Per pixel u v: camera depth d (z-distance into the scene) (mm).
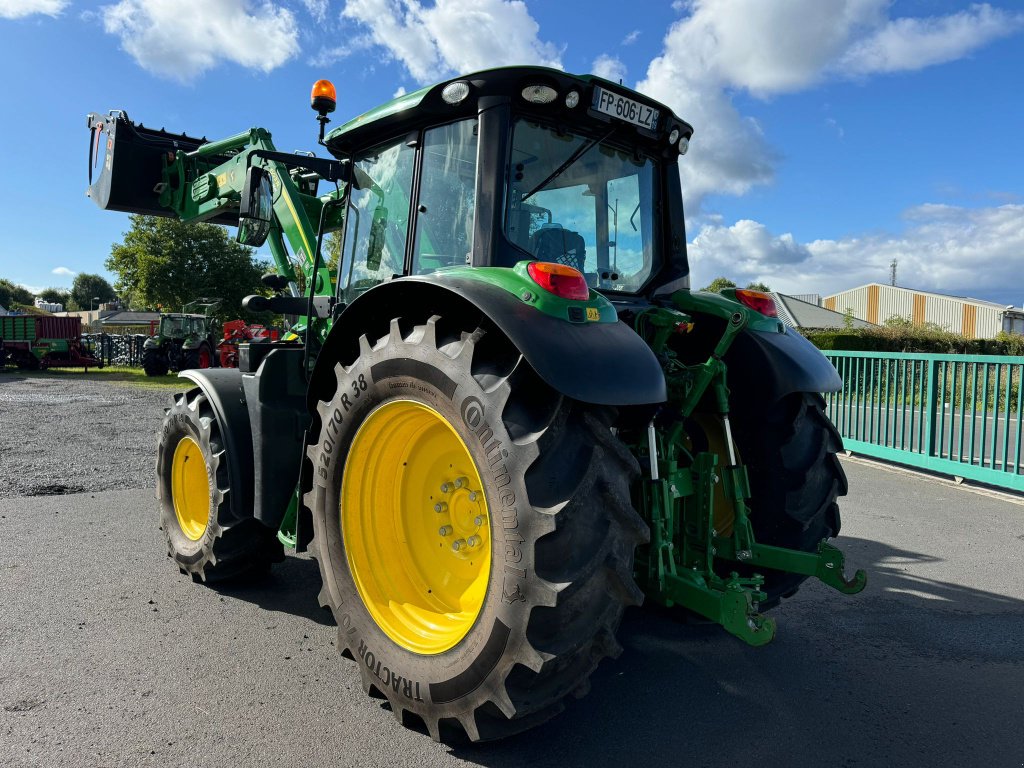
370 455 2707
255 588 3908
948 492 6641
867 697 2766
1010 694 2795
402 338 2490
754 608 2484
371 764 2248
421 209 3045
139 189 6176
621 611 2217
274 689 2738
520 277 2342
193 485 4156
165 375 22953
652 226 3463
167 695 2672
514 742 2404
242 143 5387
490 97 2734
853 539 5016
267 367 3479
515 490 2070
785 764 2293
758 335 3283
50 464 7395
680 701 2723
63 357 25359
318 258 3627
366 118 3215
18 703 2582
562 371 2076
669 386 2971
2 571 4074
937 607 3734
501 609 2102
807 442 3258
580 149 3055
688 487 2934
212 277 37406
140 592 3791
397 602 2674
